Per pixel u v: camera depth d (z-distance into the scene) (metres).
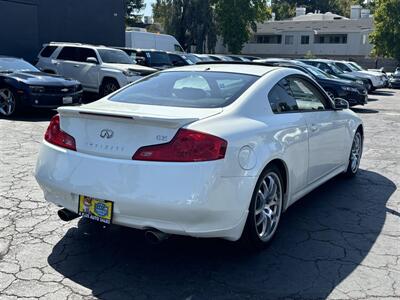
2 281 3.36
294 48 55.91
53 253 3.86
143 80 4.73
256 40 58.56
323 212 5.05
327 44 53.78
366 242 4.25
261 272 3.62
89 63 14.70
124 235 4.27
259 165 3.66
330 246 4.14
